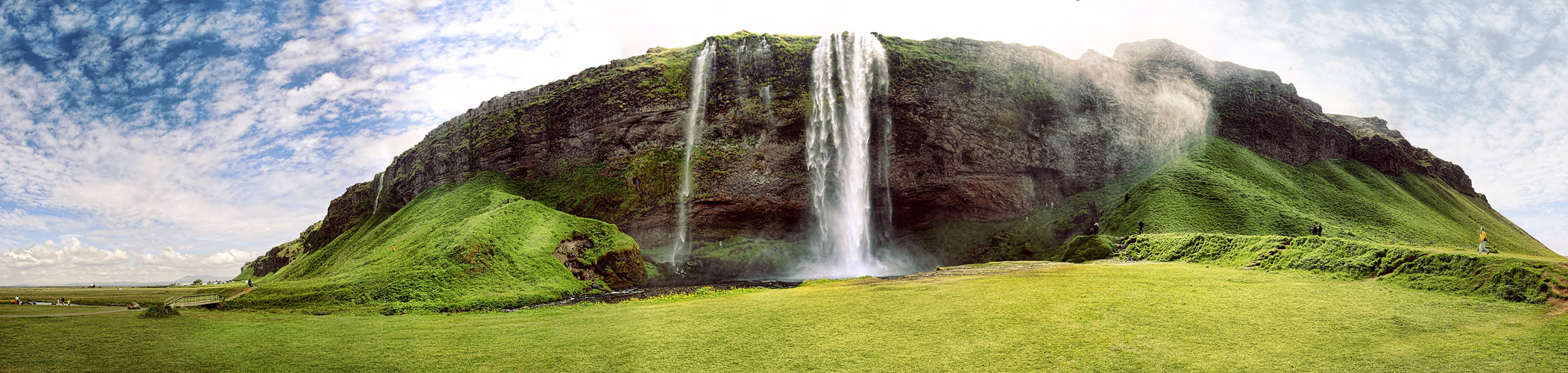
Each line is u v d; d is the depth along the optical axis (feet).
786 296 114.93
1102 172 305.53
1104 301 87.56
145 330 95.76
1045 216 279.90
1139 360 60.59
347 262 224.12
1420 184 332.80
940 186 279.28
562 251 201.87
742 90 285.23
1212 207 237.04
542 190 301.84
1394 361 56.85
